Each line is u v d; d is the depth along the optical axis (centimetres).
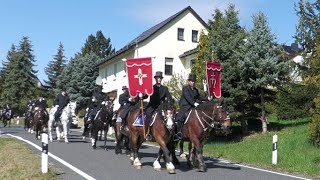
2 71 9262
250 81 2144
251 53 2120
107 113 1852
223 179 1148
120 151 1706
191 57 3856
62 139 2347
